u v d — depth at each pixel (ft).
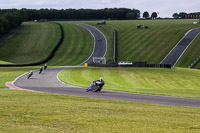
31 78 218.38
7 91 122.01
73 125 59.57
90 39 623.77
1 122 60.34
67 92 131.44
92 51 533.14
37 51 553.23
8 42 628.28
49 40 622.54
